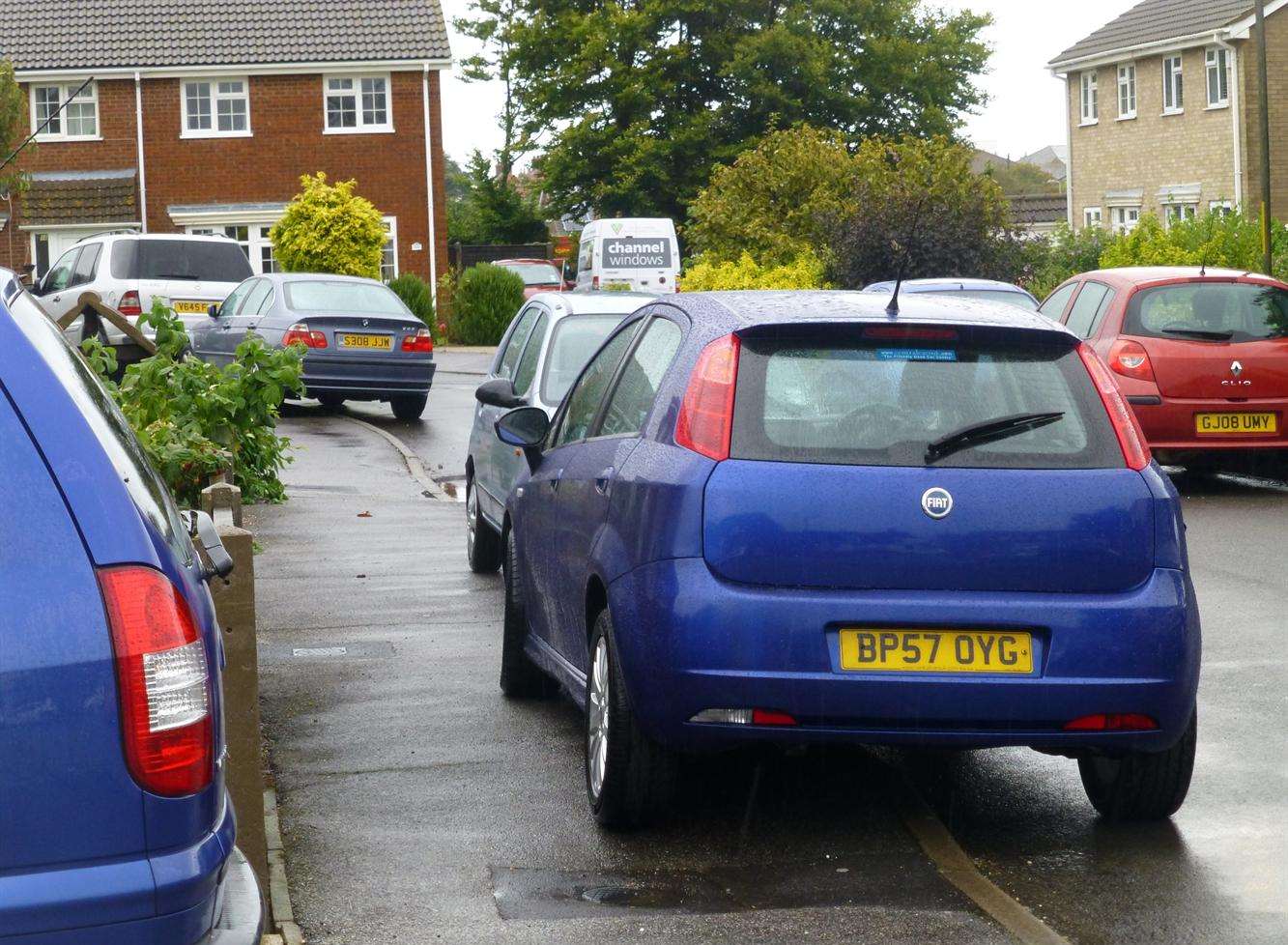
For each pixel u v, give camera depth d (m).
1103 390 5.45
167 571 2.95
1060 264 30.23
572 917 4.75
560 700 7.48
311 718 7.14
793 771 6.34
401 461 17.06
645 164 53.34
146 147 44.00
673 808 5.84
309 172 44.31
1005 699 5.07
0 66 37.47
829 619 5.06
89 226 43.31
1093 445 5.32
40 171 44.00
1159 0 48.97
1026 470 5.22
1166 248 26.52
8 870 2.82
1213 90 43.88
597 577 5.74
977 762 6.51
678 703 5.12
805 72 53.00
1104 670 5.12
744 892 4.97
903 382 5.36
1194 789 6.05
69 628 2.85
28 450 2.89
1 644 2.82
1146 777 5.55
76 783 2.85
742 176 33.00
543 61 56.09
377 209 44.31
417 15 45.16
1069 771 6.38
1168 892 5.00
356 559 11.42
